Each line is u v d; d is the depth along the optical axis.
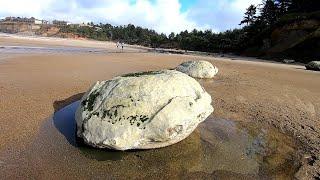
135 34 175.50
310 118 13.48
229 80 21.53
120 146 8.42
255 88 19.14
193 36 125.62
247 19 102.38
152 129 8.59
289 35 63.25
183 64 22.20
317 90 20.47
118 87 9.35
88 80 17.95
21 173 7.59
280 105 15.26
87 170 7.94
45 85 15.78
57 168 7.93
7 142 9.01
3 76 17.12
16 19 188.75
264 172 8.40
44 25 175.25
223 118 12.38
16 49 40.19
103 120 8.74
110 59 32.38
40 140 9.35
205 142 9.90
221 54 79.19
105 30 175.50
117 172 7.93
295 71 33.94
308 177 8.20
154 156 8.75
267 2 86.12
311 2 69.12
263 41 70.38
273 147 10.02
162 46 130.12
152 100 8.96
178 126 8.77
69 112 11.95
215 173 8.20
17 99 12.86
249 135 10.87
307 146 10.28
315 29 59.06
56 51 42.50
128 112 8.74
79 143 9.28
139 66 26.58
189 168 8.33
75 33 159.88
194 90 9.88
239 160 8.98
